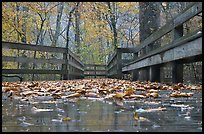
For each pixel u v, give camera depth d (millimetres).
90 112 2082
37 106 2484
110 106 2473
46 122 1648
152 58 6180
